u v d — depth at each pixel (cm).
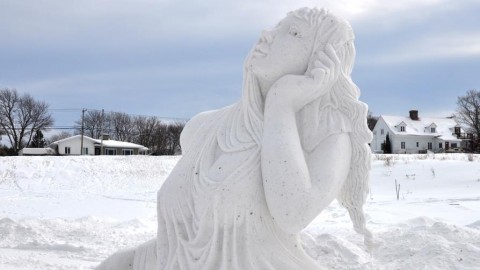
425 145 6769
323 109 275
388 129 6806
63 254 762
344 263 571
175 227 281
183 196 282
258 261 261
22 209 1466
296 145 260
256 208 265
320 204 254
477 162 2767
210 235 267
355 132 276
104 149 6028
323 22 279
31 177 2394
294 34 281
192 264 266
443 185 2164
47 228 923
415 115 7025
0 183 2239
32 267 669
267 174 256
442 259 573
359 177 278
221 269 259
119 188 2252
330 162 261
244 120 284
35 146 6184
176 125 6950
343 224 1028
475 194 1819
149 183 2417
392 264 572
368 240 284
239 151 274
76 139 5988
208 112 329
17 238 862
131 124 6931
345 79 276
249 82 287
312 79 267
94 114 6744
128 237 886
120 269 308
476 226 860
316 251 598
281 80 274
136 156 2988
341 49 279
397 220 1053
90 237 876
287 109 269
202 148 291
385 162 2814
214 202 262
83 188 2216
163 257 282
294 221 251
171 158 3006
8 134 5975
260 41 289
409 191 2014
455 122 7050
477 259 569
